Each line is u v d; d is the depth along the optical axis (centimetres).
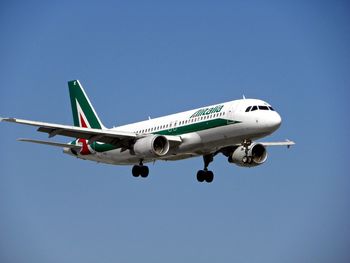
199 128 5075
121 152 5472
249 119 4859
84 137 5181
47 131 4981
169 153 5225
